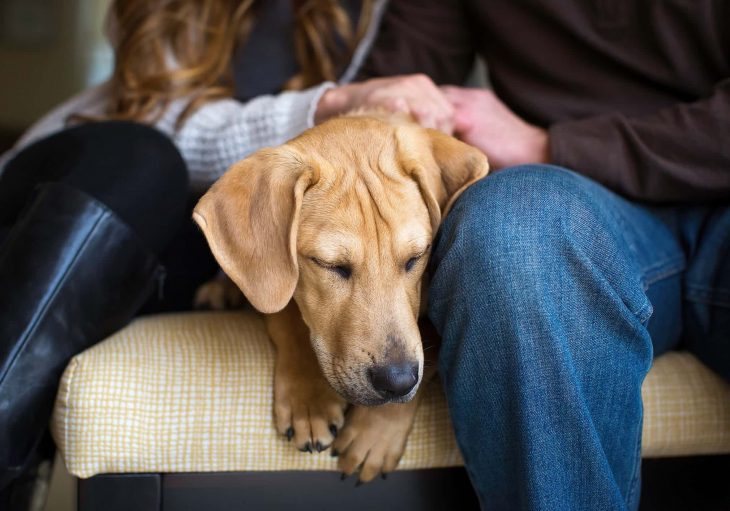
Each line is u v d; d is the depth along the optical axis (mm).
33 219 1459
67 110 2270
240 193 1357
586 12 1823
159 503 1454
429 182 1444
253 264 1336
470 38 2232
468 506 1463
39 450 1643
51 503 2270
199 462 1429
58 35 3844
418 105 1739
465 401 1243
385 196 1396
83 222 1458
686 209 1643
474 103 1858
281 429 1404
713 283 1483
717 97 1569
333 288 1379
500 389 1182
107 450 1408
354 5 2365
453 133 1835
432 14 2215
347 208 1378
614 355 1214
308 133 1524
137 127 1660
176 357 1483
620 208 1470
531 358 1149
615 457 1259
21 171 1661
